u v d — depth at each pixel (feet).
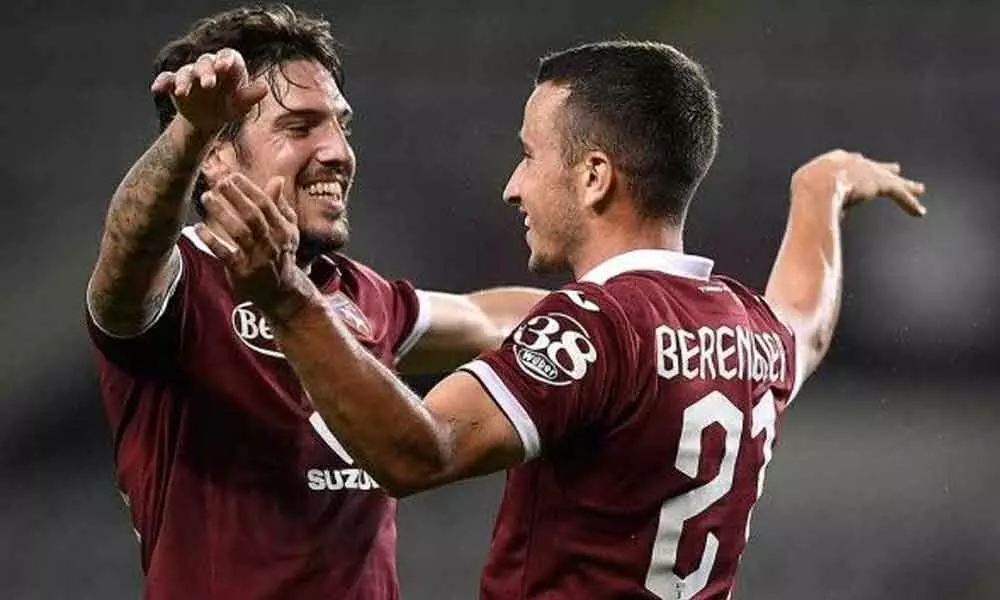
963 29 95.61
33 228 91.71
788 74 95.30
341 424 30.12
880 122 95.35
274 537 37.78
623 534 33.45
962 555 88.48
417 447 30.17
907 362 92.07
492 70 94.43
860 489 90.02
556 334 32.35
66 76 93.09
